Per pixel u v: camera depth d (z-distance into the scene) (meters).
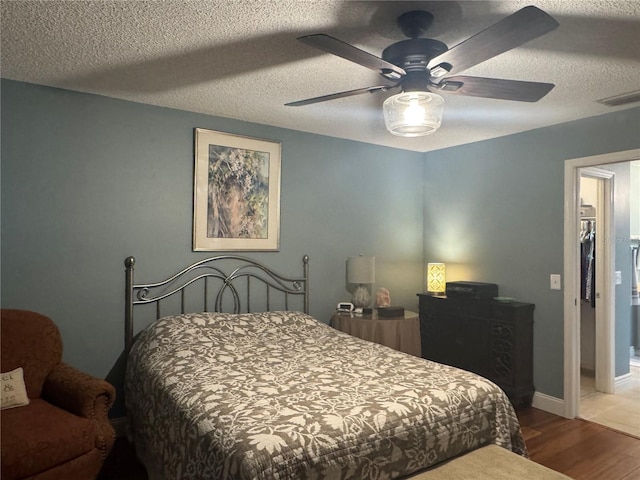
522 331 3.73
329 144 4.25
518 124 3.71
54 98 2.98
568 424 3.47
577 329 3.63
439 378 2.42
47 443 2.13
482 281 4.29
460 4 1.86
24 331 2.71
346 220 4.36
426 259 4.89
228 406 2.02
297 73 2.65
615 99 3.03
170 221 3.43
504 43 1.63
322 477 1.73
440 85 2.04
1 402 2.40
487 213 4.25
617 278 4.34
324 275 4.23
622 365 4.41
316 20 2.01
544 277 3.77
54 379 2.60
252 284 3.81
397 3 1.86
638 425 3.46
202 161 3.54
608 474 2.73
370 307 4.34
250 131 3.78
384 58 2.04
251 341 3.17
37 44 2.28
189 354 2.80
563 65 2.46
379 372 2.54
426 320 4.45
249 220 3.77
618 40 2.15
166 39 2.21
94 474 2.32
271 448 1.67
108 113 3.17
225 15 1.97
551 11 1.89
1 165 2.83
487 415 2.28
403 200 4.78
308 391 2.22
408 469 1.96
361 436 1.86
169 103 3.30
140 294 3.31
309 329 3.52
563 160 3.64
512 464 2.04
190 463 1.91
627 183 4.46
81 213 3.09
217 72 2.66
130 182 3.27
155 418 2.39
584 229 4.60
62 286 3.03
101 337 3.17
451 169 4.62
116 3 1.87
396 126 1.98
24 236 2.90
